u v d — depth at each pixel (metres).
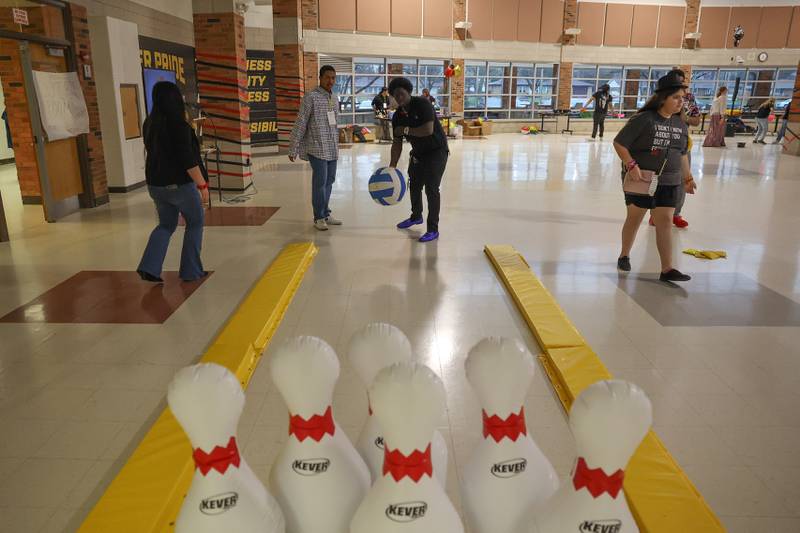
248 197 8.00
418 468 0.90
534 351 3.20
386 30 17.67
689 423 2.53
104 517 1.82
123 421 2.54
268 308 3.66
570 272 4.67
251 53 14.14
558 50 20.36
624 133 4.22
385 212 7.00
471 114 20.28
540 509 0.96
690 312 3.82
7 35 5.66
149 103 9.70
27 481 2.13
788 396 2.78
